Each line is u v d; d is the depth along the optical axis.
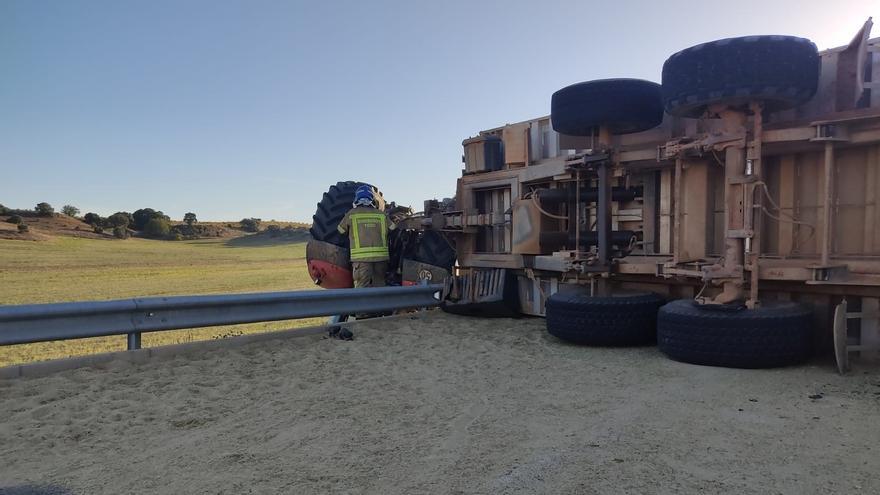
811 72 5.38
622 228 8.09
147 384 5.28
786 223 6.41
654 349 6.57
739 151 5.60
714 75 5.38
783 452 3.58
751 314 5.49
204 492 3.23
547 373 5.65
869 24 5.29
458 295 8.99
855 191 5.90
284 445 3.90
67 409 4.61
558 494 3.13
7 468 3.58
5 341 5.29
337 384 5.35
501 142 9.71
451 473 3.42
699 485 3.19
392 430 4.16
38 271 31.94
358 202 9.24
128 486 3.32
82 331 5.75
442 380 5.48
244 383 5.36
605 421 4.22
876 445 3.64
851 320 5.68
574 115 6.69
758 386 4.96
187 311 6.50
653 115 6.80
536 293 8.80
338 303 7.95
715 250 6.93
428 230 10.19
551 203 7.96
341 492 3.21
